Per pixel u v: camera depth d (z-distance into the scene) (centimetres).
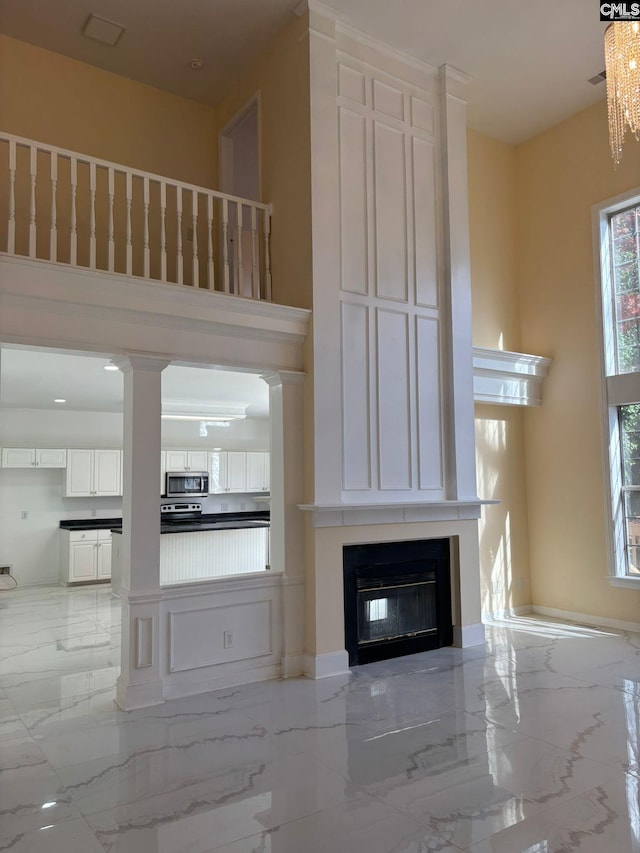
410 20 502
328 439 470
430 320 544
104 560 970
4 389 812
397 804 271
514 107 634
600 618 609
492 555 645
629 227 612
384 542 502
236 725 364
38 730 361
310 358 474
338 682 442
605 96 618
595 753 320
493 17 500
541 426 672
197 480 1116
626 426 610
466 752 322
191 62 551
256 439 1242
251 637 451
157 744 338
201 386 862
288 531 469
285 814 264
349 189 501
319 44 487
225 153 604
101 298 399
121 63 551
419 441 525
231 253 606
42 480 995
